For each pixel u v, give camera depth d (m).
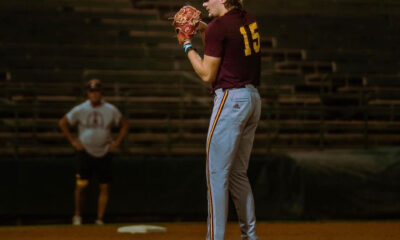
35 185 31.67
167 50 44.34
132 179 32.31
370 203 30.89
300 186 30.78
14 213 31.42
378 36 49.38
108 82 41.47
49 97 40.34
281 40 47.84
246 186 13.72
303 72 45.78
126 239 20.09
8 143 37.19
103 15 46.62
